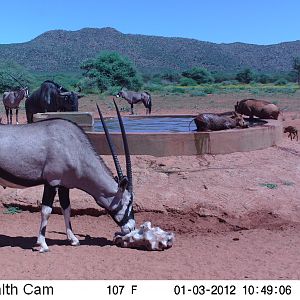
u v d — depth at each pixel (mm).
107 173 8789
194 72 116938
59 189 8922
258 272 7543
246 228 10016
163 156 13219
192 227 10141
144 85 76250
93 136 13492
